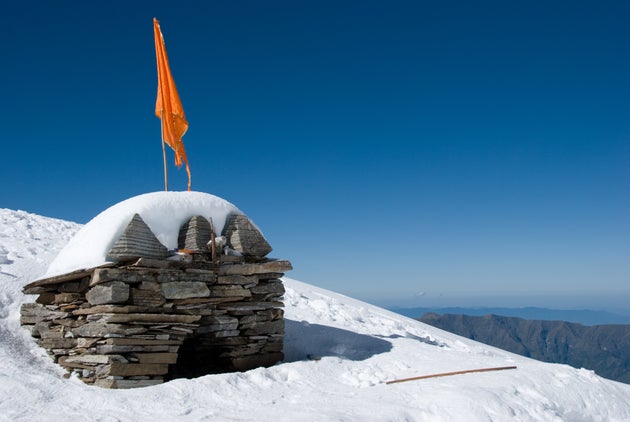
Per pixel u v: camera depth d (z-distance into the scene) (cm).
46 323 945
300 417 658
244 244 989
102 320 818
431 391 796
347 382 881
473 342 1834
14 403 634
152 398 702
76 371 853
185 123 1131
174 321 859
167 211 943
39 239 1670
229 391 764
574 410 834
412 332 1584
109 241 865
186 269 894
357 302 2167
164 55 1129
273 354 994
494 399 765
